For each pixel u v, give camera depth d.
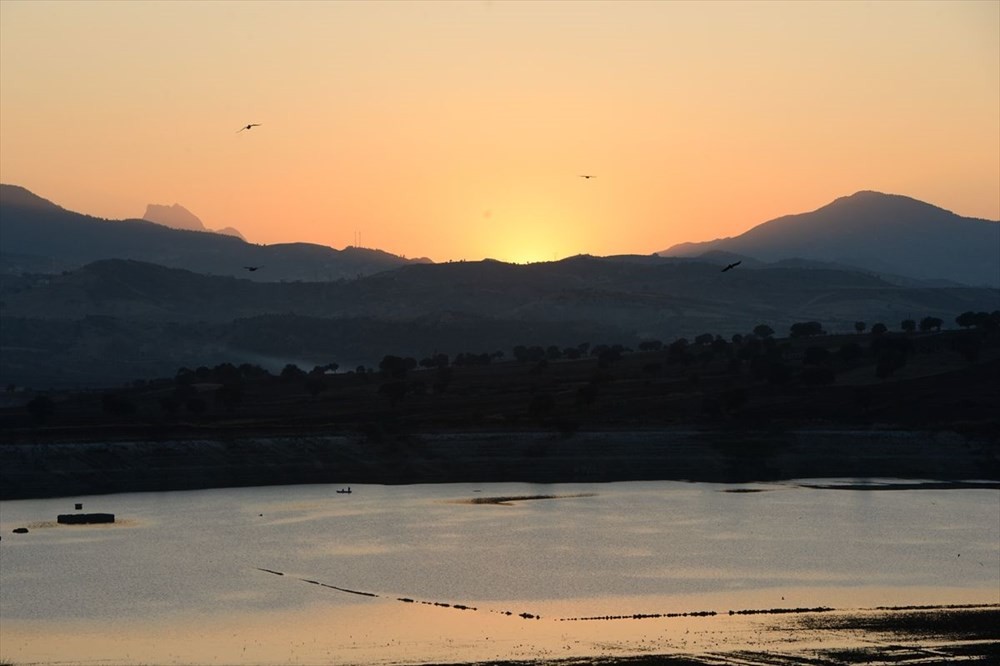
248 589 126.31
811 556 144.88
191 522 175.75
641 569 136.38
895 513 183.50
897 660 97.62
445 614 114.31
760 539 157.62
